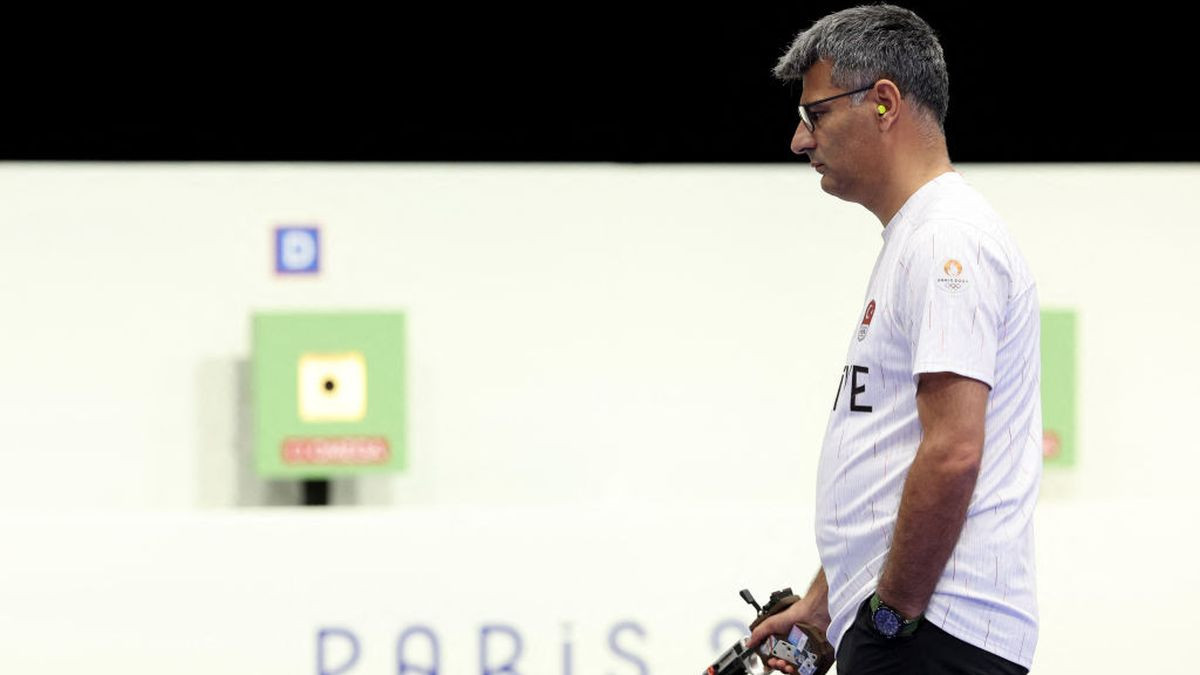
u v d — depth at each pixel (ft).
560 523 33.55
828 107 20.48
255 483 38.55
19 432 37.65
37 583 32.45
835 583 20.44
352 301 38.60
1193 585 34.58
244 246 38.27
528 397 39.17
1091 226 40.45
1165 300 40.70
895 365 19.65
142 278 38.04
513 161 44.21
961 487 18.61
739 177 39.52
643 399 39.42
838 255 39.86
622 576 33.58
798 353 39.78
